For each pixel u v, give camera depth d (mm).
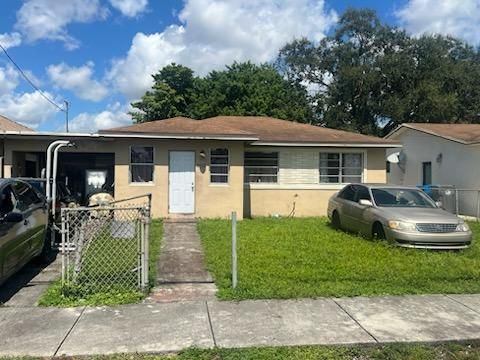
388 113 39688
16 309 6316
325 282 7672
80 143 16297
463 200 19812
